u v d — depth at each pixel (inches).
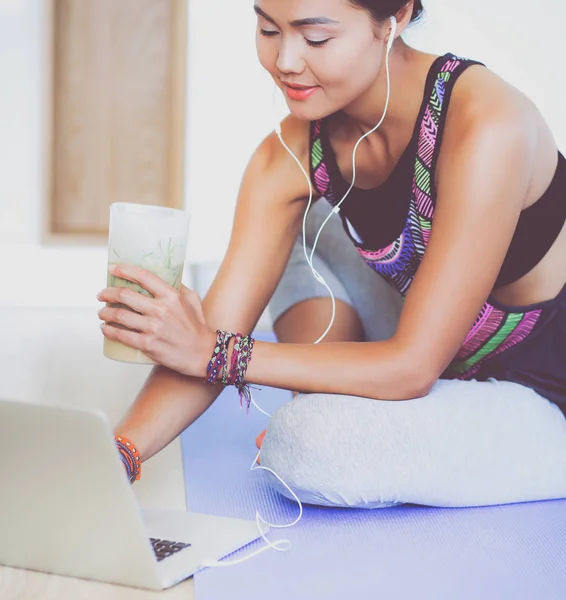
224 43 189.6
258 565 49.3
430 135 58.2
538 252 62.4
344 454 56.4
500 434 60.5
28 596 45.5
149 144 192.2
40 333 141.4
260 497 61.5
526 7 181.3
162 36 190.2
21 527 48.7
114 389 103.3
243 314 63.2
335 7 51.1
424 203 60.1
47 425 44.9
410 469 57.3
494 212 55.9
